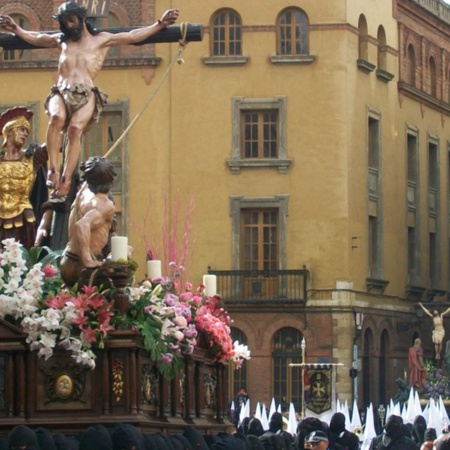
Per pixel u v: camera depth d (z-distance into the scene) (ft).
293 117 224.94
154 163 226.17
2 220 59.67
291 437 86.22
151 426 51.93
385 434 81.10
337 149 223.51
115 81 226.79
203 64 226.38
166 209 225.35
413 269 250.57
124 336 50.42
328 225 222.89
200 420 58.65
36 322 49.93
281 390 220.84
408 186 250.57
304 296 221.05
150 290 54.03
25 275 52.31
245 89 225.76
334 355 220.43
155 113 226.58
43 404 50.44
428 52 258.16
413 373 216.95
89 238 51.31
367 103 231.71
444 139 266.98
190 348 54.75
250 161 224.33
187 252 224.74
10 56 229.25
